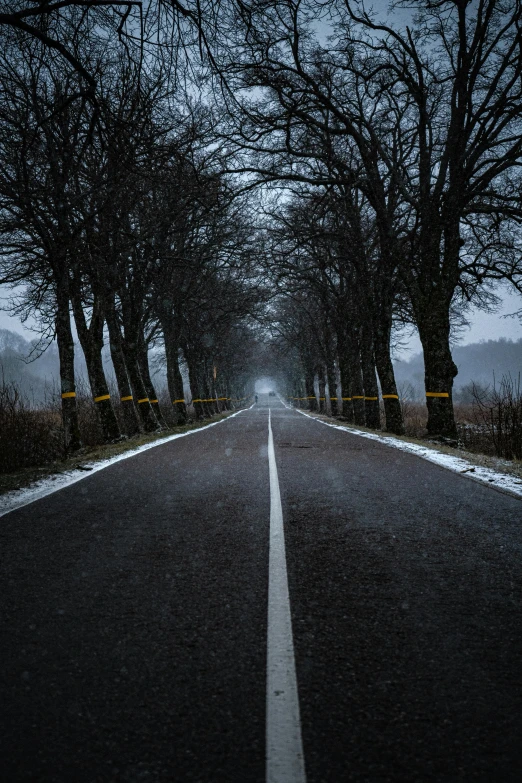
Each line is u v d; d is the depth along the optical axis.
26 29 7.04
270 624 3.48
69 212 15.34
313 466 11.42
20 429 13.82
